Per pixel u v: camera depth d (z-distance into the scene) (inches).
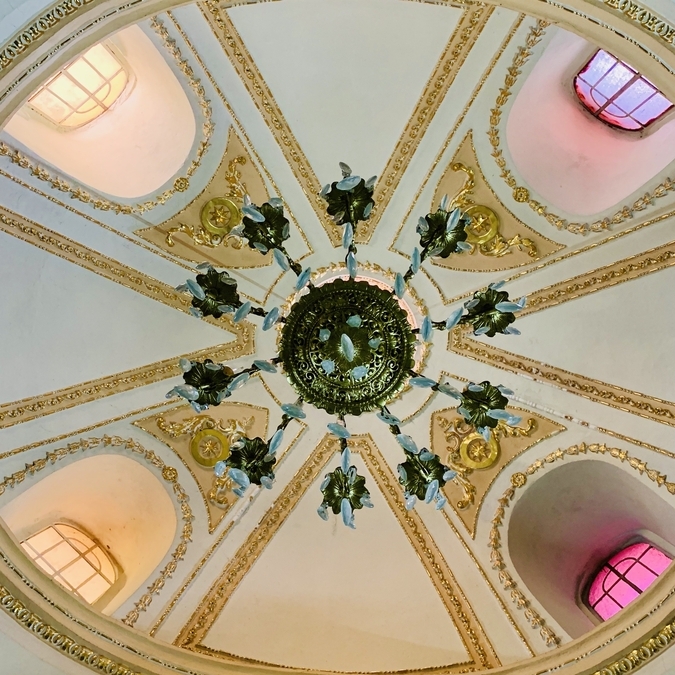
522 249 253.9
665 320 239.5
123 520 260.4
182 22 214.8
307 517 270.8
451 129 242.1
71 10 154.8
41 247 239.6
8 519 227.9
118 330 259.6
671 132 231.1
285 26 221.1
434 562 255.4
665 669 181.3
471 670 220.2
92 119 251.1
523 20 212.5
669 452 229.6
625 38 159.8
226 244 258.8
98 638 197.0
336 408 179.8
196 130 240.4
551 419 255.1
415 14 216.1
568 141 251.0
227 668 214.7
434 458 162.2
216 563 252.5
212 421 268.2
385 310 179.9
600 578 253.4
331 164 254.8
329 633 241.9
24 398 241.0
